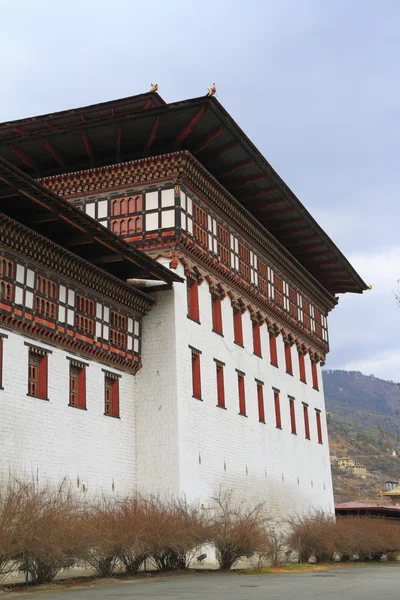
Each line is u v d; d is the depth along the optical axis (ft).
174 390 126.31
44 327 105.81
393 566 139.85
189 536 101.50
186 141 139.23
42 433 103.96
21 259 102.37
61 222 107.34
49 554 77.97
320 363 205.36
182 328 130.93
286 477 166.09
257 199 160.76
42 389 105.91
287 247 187.42
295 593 71.61
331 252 191.21
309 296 199.31
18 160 144.15
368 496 570.05
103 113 135.64
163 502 110.63
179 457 123.65
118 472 120.37
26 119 136.56
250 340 158.71
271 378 167.02
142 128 134.21
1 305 97.96
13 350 100.42
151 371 128.57
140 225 132.98
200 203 140.87
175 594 69.56
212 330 142.20
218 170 148.25
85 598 65.26
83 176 137.39
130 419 126.00
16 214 105.60
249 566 121.29
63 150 139.85
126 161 139.95
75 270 112.27
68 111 135.54
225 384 144.66
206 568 111.55
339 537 143.02
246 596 67.77
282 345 177.47
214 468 134.82
